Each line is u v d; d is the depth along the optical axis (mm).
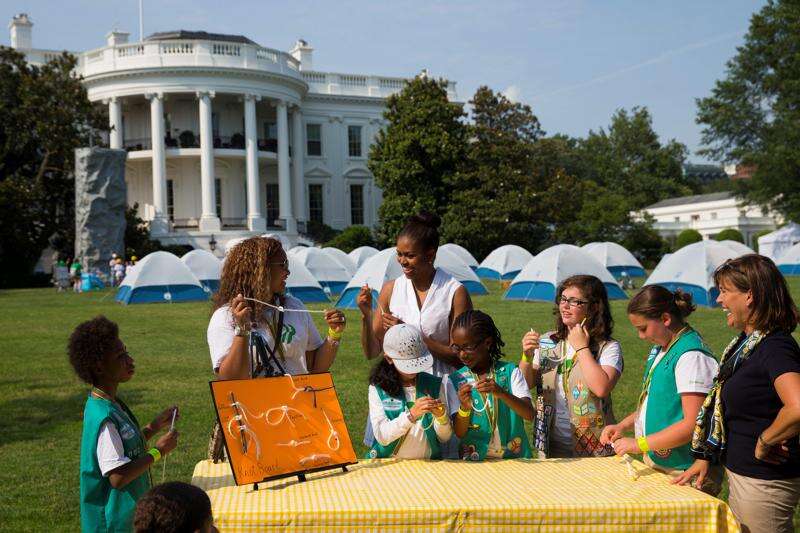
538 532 2832
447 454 3736
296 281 21719
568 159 81062
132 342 13586
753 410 3047
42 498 5340
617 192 80750
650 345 12008
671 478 3273
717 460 3232
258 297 3680
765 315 3031
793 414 2838
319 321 17078
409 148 39094
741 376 3076
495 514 2816
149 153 42594
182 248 40250
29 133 36406
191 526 2354
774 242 36750
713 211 69812
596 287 3955
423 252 4074
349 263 26672
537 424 4062
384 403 3637
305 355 3951
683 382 3371
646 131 83938
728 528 2916
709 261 19250
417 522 2799
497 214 37875
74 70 43625
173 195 45531
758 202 45125
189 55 41750
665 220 74938
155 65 41281
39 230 38125
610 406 4031
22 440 6977
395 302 4203
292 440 3271
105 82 42219
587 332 3916
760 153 43688
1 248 35781
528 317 16578
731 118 45000
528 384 4082
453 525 2809
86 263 32938
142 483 3465
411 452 3605
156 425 3670
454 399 3756
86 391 9219
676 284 19531
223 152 43375
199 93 42000
